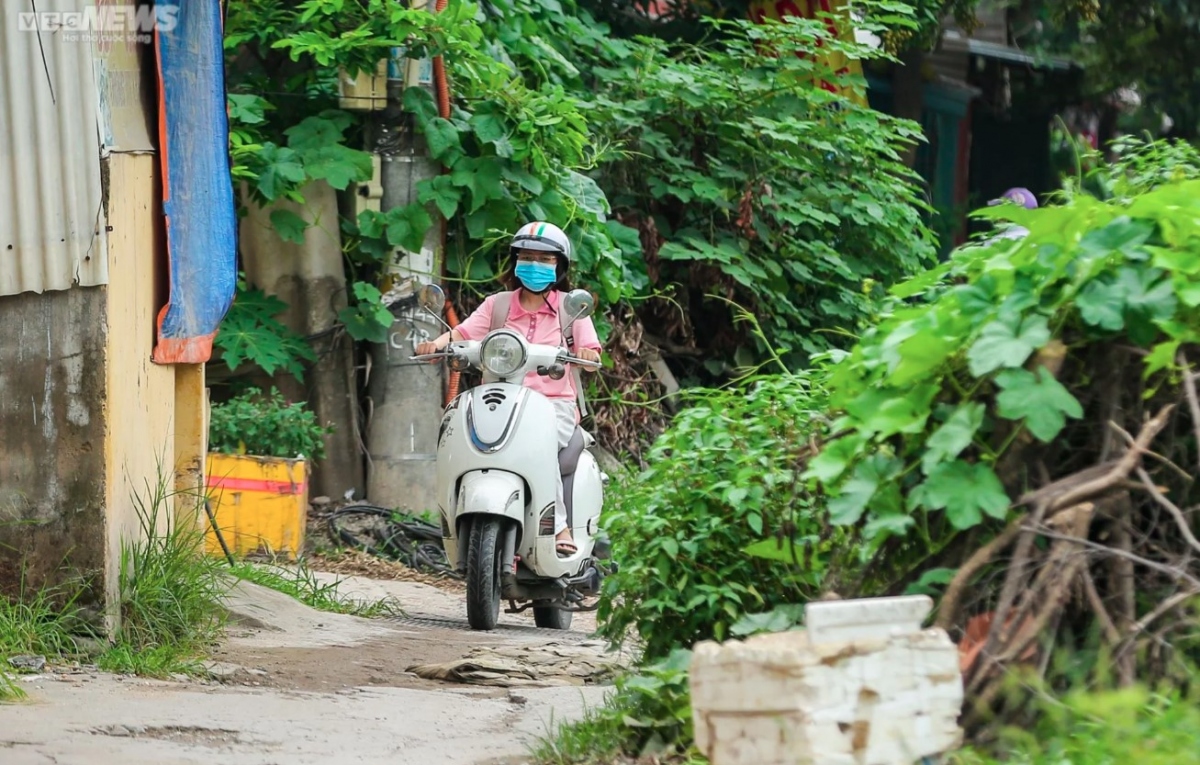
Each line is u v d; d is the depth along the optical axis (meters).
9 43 9.91
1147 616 6.36
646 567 8.22
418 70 19.44
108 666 9.84
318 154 18.91
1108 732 5.90
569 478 13.91
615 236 21.00
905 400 6.69
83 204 10.02
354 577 17.17
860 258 23.66
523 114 19.42
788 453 8.11
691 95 22.48
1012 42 39.16
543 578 13.87
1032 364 6.56
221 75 12.68
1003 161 41.12
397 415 19.59
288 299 19.55
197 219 12.26
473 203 19.27
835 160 23.39
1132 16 34.81
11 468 10.15
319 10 19.25
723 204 22.27
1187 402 6.69
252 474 17.31
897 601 5.66
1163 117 37.56
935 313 6.76
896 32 27.45
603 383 21.42
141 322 11.11
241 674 10.27
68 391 10.11
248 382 19.66
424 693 9.74
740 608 8.16
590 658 11.16
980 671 6.30
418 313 19.62
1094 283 6.53
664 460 8.58
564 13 23.75
